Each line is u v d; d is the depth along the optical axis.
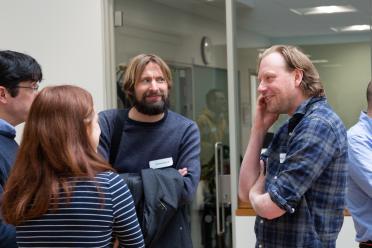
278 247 1.98
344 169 1.99
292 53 2.03
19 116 2.12
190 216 4.33
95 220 1.60
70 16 4.50
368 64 3.94
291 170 1.89
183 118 2.75
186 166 2.62
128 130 2.68
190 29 4.34
